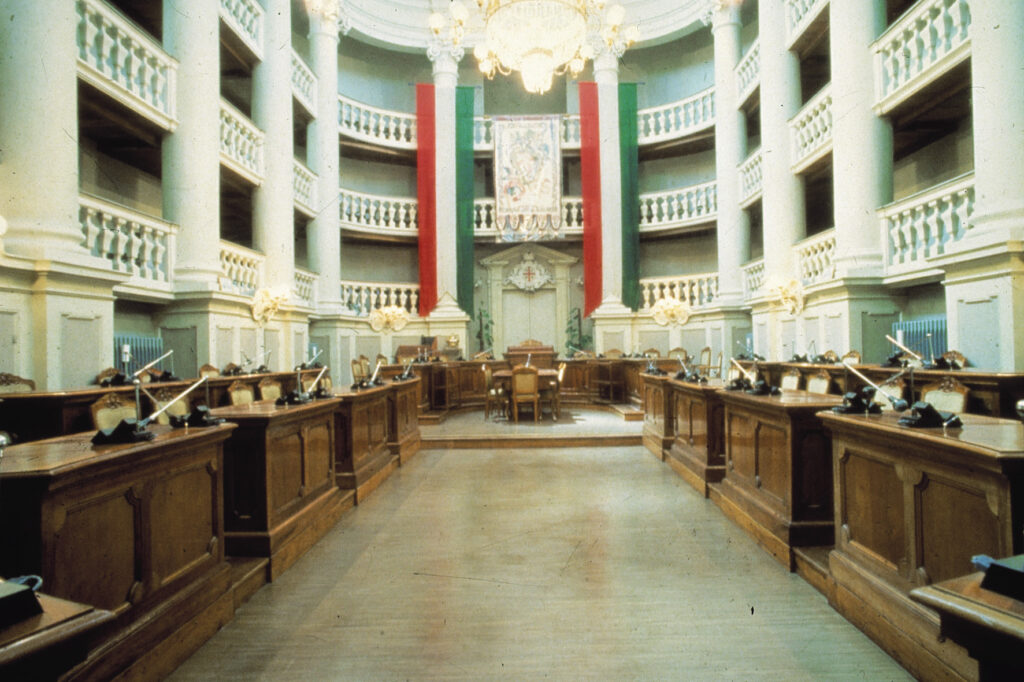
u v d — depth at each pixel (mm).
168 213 7898
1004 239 4871
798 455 3604
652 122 14586
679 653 2584
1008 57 5039
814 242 9070
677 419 6758
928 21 6602
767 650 2602
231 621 2951
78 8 6141
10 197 5277
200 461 2844
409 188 16047
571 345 15562
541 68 7398
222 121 9031
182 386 5820
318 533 4207
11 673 915
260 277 10188
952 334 5605
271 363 10070
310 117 12570
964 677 2072
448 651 2627
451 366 11758
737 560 3709
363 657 2584
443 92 14266
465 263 14320
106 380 5352
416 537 4238
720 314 12781
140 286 7133
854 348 7688
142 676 2289
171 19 7926
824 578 3152
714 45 13633
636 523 4500
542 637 2746
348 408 5219
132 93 6941
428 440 8086
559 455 7449
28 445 2449
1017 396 4441
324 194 12695
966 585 1085
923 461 2350
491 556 3830
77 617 1034
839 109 7902
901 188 9633
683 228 14422
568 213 15016
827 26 9242
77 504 2047
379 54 15703
